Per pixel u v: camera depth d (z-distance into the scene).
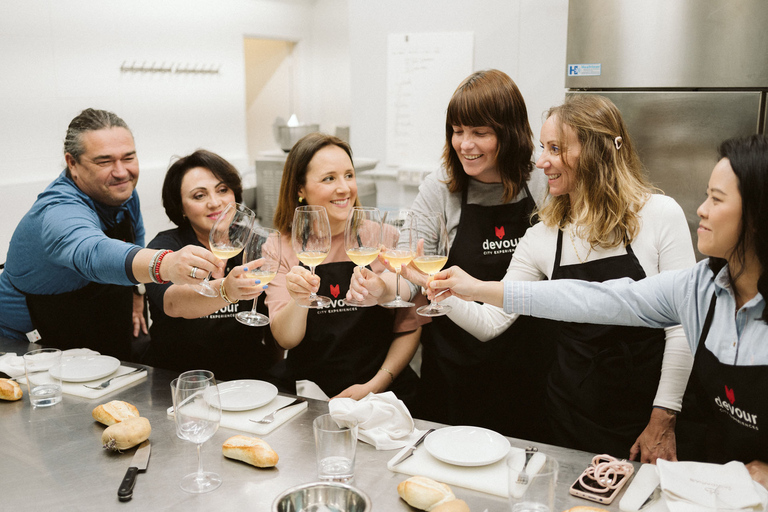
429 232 2.15
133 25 4.84
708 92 2.62
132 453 1.40
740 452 1.32
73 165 2.05
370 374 2.09
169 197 2.08
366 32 4.02
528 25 3.53
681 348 1.70
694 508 1.10
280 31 6.39
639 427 1.81
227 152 5.97
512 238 2.19
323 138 2.02
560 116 1.77
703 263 1.41
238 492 1.25
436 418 2.35
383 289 1.88
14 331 2.30
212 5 5.56
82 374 1.78
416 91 3.93
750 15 2.48
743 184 1.16
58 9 4.25
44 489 1.26
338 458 1.25
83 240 1.82
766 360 1.24
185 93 5.41
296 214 1.70
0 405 1.65
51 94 4.27
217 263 1.57
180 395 1.22
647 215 1.76
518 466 1.09
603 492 1.21
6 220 4.04
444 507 1.10
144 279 1.67
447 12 3.74
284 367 2.24
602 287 1.56
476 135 2.03
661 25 2.63
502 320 1.98
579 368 1.85
